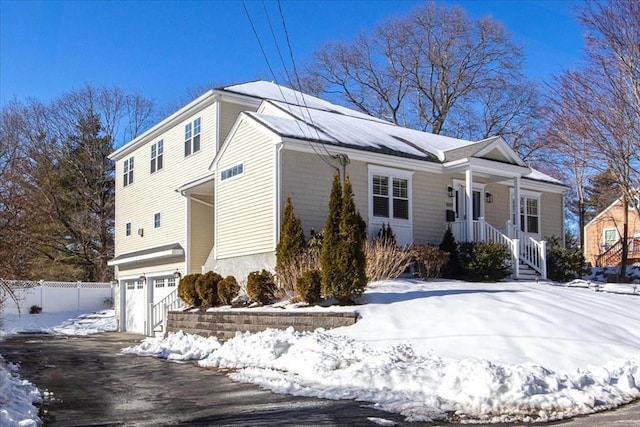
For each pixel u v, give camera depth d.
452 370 8.52
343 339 10.92
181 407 8.11
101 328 29.53
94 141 42.91
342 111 27.38
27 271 17.80
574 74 23.62
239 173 18.50
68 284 36.53
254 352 11.60
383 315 12.15
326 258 13.39
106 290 37.88
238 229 18.34
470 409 7.59
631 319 12.62
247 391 9.05
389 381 8.71
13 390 8.66
